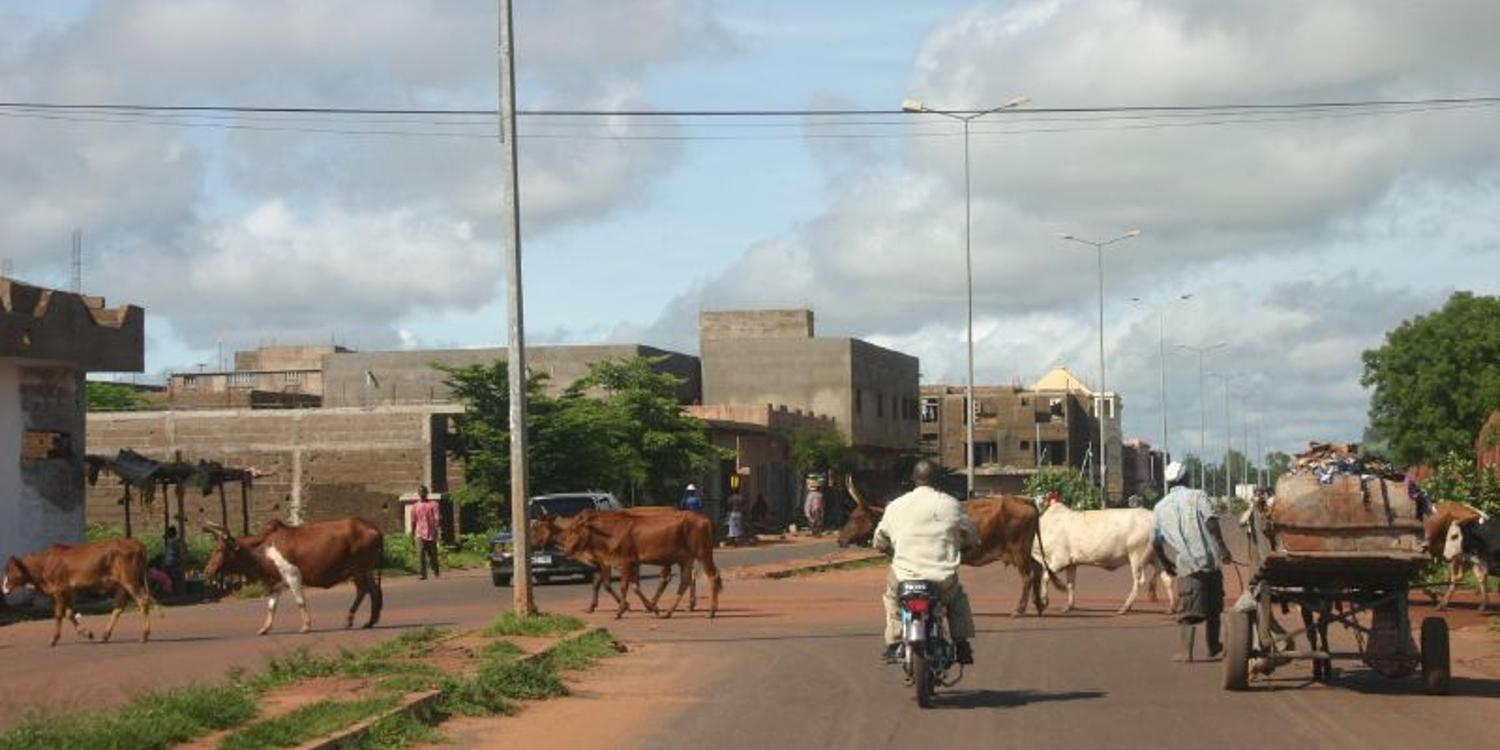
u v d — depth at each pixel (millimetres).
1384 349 81188
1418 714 12328
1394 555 12750
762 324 91250
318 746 10297
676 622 21797
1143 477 156625
